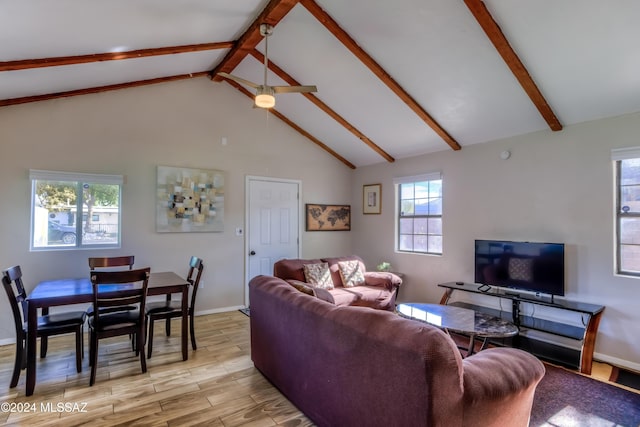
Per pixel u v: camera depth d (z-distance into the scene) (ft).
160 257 14.71
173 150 15.08
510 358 5.74
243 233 17.04
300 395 7.75
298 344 7.70
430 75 11.91
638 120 10.52
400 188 18.79
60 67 10.18
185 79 15.43
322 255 20.02
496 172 14.15
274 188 18.17
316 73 13.84
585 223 11.57
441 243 16.49
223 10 10.04
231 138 16.72
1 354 11.03
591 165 11.48
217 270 16.25
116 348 11.57
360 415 5.91
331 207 20.39
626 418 7.75
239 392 8.73
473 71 11.15
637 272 10.66
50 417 7.56
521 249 12.68
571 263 11.87
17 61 9.03
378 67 12.05
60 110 12.68
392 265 18.76
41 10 7.08
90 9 7.62
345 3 9.97
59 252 12.67
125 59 11.00
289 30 11.84
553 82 10.52
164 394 8.60
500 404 5.22
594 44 8.98
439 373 4.70
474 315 10.76
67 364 10.25
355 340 5.96
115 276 9.14
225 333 13.19
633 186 10.80
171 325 14.11
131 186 14.07
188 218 15.35
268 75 14.97
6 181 11.85
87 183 13.28
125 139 13.96
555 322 11.98
